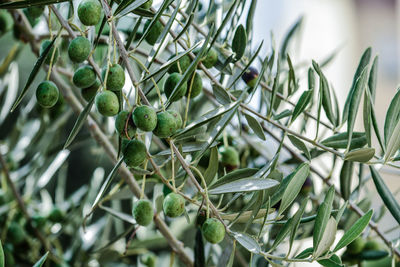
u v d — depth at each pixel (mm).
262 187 630
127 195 854
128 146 619
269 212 663
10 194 1031
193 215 1029
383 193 726
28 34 855
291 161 877
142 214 661
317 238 625
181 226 1039
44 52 622
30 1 604
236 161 828
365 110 663
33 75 617
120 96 626
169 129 609
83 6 620
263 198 651
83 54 631
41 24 941
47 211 1032
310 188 886
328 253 643
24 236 1003
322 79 694
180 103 919
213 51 708
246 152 932
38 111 1014
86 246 1026
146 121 595
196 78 671
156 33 684
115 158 824
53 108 1009
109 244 848
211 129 690
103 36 794
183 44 691
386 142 670
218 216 648
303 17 968
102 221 1062
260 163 942
